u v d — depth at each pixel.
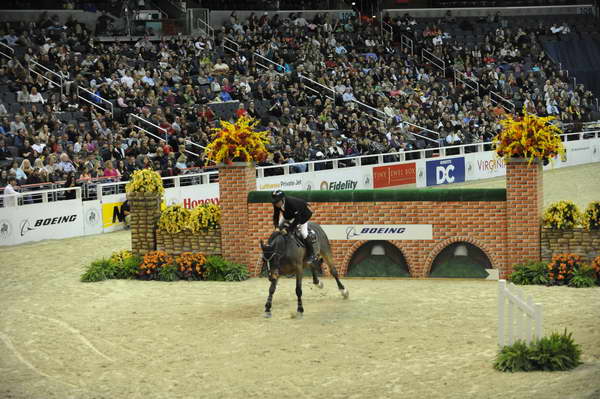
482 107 41.22
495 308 14.56
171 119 30.48
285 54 39.03
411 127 36.78
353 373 11.15
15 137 26.59
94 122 27.78
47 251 21.78
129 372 11.56
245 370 11.48
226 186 18.02
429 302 15.24
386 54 43.25
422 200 17.44
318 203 17.88
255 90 35.31
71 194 24.86
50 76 31.17
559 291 15.56
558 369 10.54
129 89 31.55
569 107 43.31
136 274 18.09
